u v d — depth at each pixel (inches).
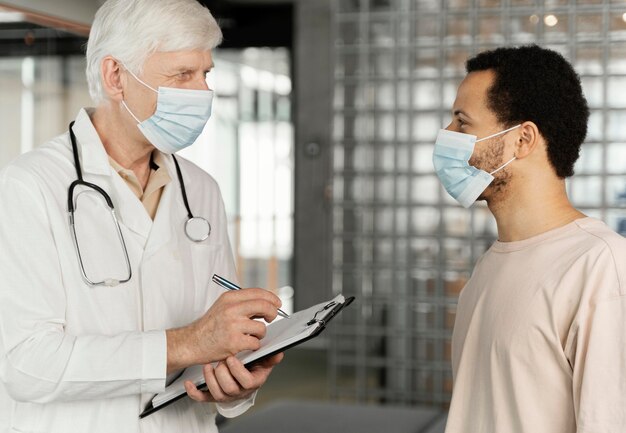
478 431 61.4
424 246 175.9
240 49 324.8
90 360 58.8
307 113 324.8
